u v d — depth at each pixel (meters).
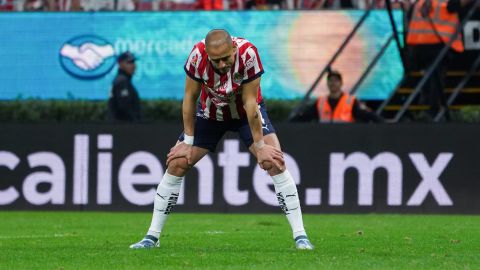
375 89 74.00
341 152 54.59
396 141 54.28
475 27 67.94
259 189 54.59
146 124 55.31
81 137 55.75
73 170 55.81
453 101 69.75
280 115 73.88
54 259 29.22
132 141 55.41
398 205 54.38
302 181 54.75
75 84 77.25
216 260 28.41
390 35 74.06
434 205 54.31
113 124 55.56
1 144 56.22
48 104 76.62
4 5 78.88
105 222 48.56
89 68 77.06
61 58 77.25
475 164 54.03
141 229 44.03
